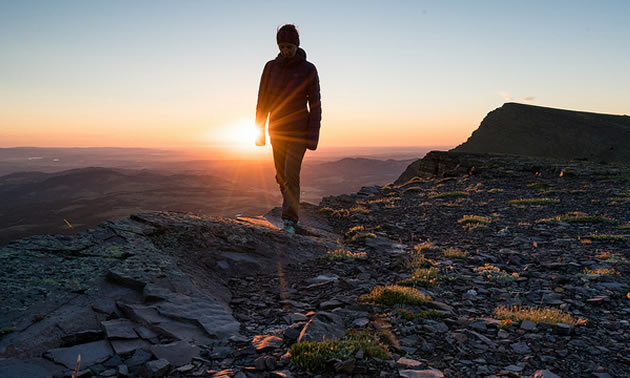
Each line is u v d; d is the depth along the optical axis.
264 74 8.02
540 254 8.47
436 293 5.85
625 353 3.87
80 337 3.70
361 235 9.88
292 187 8.38
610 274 6.83
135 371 3.28
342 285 6.05
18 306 3.95
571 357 3.78
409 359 3.61
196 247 6.69
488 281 6.56
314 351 3.53
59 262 5.07
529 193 18.91
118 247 5.77
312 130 7.77
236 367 3.44
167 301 4.57
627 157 175.00
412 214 14.18
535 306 5.39
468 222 12.31
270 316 4.93
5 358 3.24
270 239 7.86
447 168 36.41
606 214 13.12
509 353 3.85
